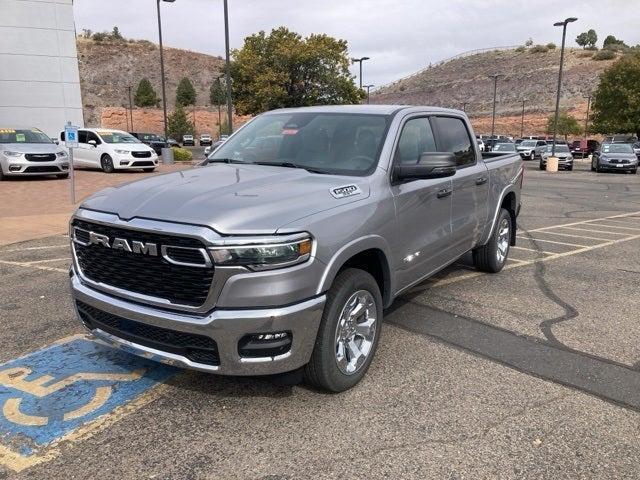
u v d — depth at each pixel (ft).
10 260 24.23
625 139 156.46
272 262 9.92
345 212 11.50
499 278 21.76
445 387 12.48
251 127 16.74
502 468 9.61
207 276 9.87
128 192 11.79
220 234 9.77
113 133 70.69
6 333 15.47
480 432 10.71
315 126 15.19
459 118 18.76
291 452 10.02
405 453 10.02
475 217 18.67
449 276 21.94
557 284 21.01
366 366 12.56
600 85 189.88
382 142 13.88
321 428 10.77
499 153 24.02
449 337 15.40
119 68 445.37
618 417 11.31
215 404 11.65
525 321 16.79
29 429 10.66
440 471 9.52
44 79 100.78
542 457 9.94
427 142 16.06
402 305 18.15
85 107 333.83
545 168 106.93
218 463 9.70
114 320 11.23
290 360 10.43
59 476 9.31
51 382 12.52
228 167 14.08
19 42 97.66
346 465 9.67
